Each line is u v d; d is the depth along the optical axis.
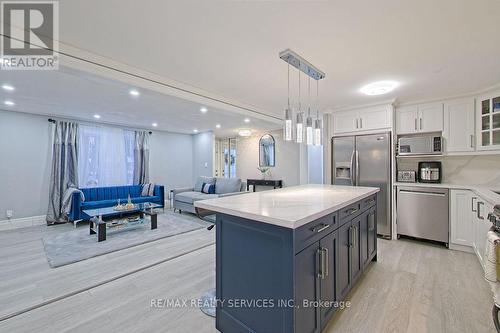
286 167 6.43
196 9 1.54
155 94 2.80
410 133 3.63
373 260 2.78
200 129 6.61
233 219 1.60
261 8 1.52
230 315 1.61
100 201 4.76
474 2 1.45
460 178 3.45
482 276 2.38
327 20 1.65
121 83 2.42
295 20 1.65
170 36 1.87
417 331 1.62
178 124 5.80
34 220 4.57
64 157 4.86
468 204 3.01
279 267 1.34
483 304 1.91
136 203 5.04
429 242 3.45
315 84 2.91
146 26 1.74
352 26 1.71
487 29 1.73
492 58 2.19
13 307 1.90
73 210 4.36
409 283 2.26
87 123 5.30
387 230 3.59
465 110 3.19
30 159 4.58
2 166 4.30
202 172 7.22
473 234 2.89
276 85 2.97
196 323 1.72
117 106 4.03
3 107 4.13
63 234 3.87
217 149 8.16
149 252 3.08
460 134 3.21
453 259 2.82
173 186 7.05
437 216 3.25
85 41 1.96
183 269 2.60
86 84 2.92
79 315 1.80
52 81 2.85
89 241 3.48
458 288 2.16
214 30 1.78
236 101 3.67
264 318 1.42
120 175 5.83
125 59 2.28
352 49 2.04
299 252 1.32
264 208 1.56
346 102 3.70
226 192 5.34
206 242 3.48
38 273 2.49
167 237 3.70
